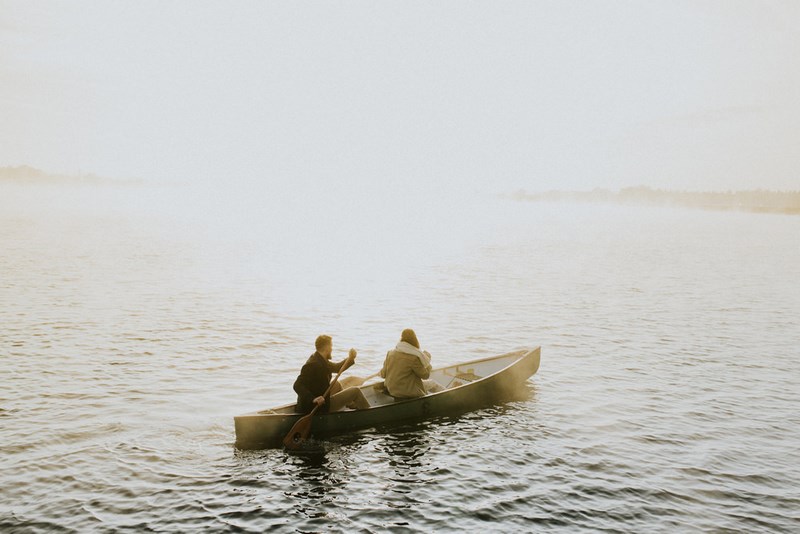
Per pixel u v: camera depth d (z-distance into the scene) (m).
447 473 8.41
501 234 71.94
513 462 8.80
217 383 12.20
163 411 10.49
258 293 24.22
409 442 9.42
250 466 8.48
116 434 9.45
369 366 13.91
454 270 34.31
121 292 23.20
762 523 7.21
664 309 21.89
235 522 7.05
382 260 39.84
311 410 9.40
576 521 7.21
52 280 25.66
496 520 7.22
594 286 27.86
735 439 9.80
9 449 8.80
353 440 9.42
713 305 22.89
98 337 15.77
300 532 6.90
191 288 24.97
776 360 14.83
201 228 70.75
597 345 16.20
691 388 12.48
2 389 11.45
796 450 9.40
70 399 10.98
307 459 8.75
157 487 7.82
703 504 7.66
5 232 51.84
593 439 9.70
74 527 6.86
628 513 7.41
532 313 20.78
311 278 29.67
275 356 14.42
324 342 9.62
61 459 8.53
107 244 44.06
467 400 10.89
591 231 82.31
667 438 9.80
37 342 15.06
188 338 15.95
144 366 13.23
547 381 12.79
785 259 43.81
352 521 7.15
